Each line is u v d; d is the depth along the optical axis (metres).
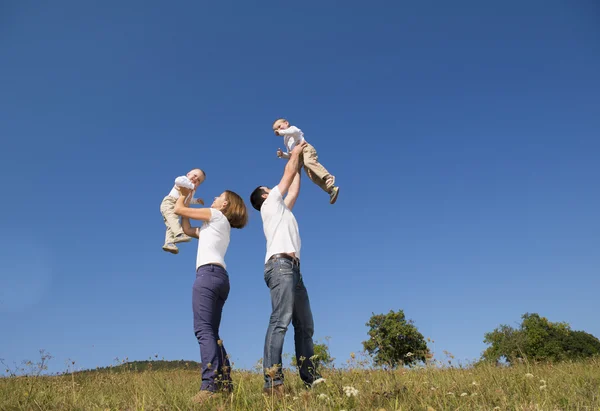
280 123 6.86
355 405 3.26
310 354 4.36
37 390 4.30
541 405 3.18
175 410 3.49
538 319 33.00
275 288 4.09
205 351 4.03
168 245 7.07
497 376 4.61
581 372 5.31
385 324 21.91
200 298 4.21
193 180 7.49
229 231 4.66
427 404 3.20
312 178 6.08
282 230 4.29
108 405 3.81
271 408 3.28
